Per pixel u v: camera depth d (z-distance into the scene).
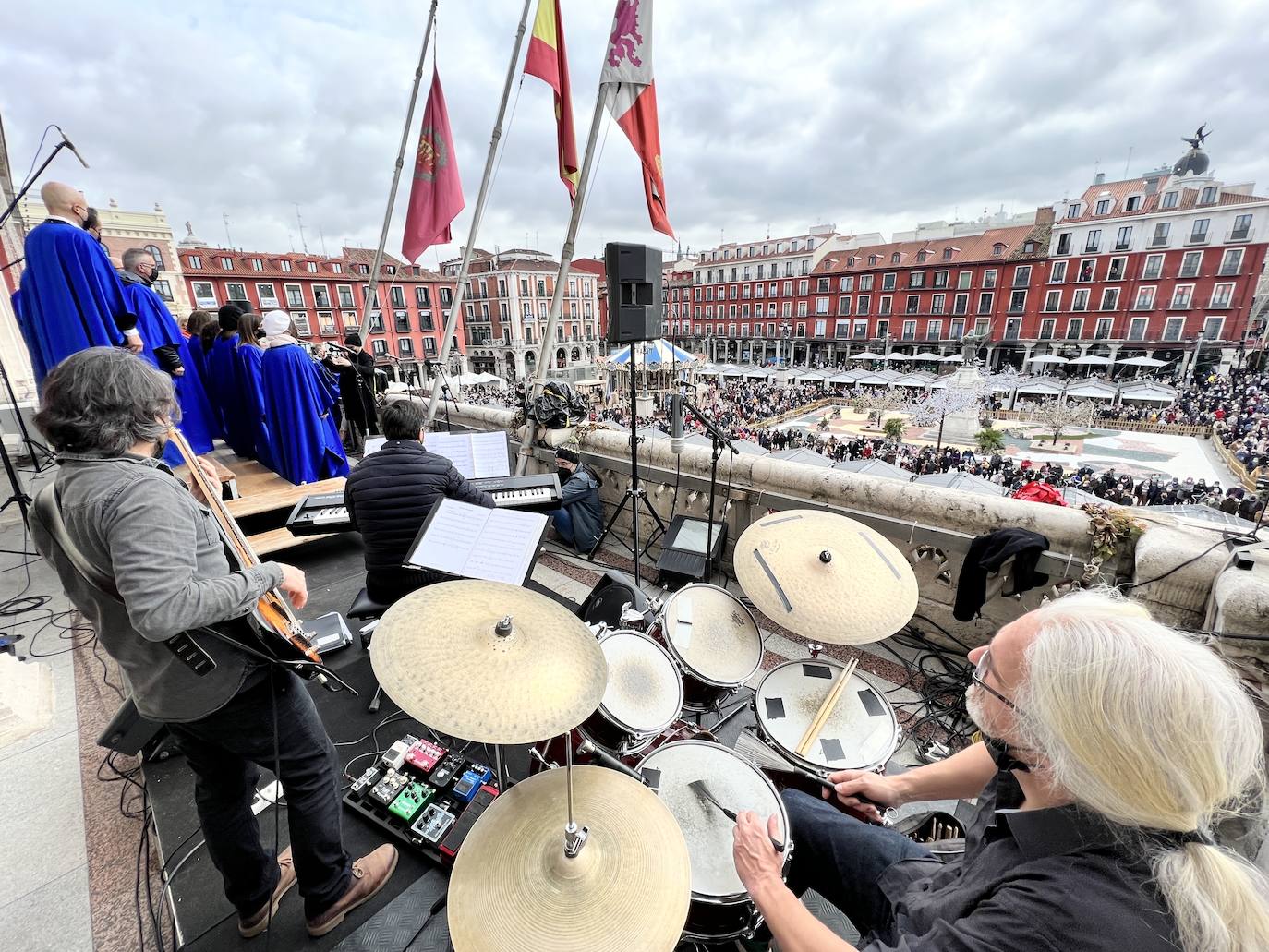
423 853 1.94
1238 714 0.75
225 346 5.42
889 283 52.47
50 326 3.31
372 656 1.29
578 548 4.65
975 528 3.06
